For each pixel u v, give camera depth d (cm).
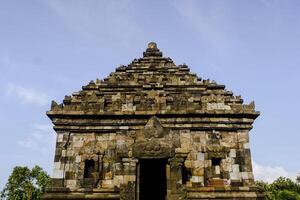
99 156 2308
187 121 2353
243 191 2153
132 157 2030
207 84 2673
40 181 5103
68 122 2384
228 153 2284
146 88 2661
